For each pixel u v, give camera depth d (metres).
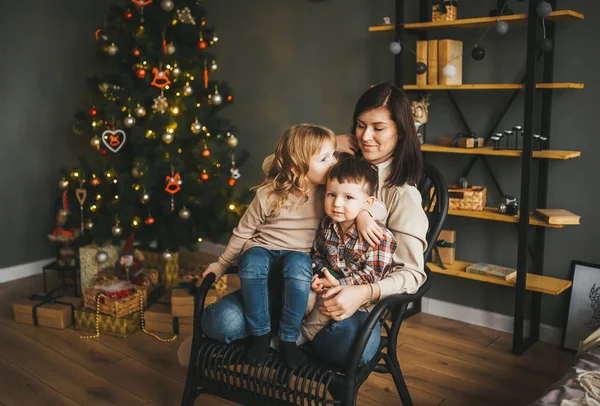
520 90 2.90
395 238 1.74
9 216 3.93
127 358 2.75
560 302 2.92
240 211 3.49
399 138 1.80
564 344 2.87
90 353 2.79
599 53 2.67
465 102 3.10
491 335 3.04
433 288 3.33
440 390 2.46
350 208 1.64
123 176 3.17
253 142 4.15
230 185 3.59
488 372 2.63
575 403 1.52
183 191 3.31
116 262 3.15
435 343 2.93
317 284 1.67
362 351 1.56
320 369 1.62
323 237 1.75
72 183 3.72
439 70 2.97
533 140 2.64
